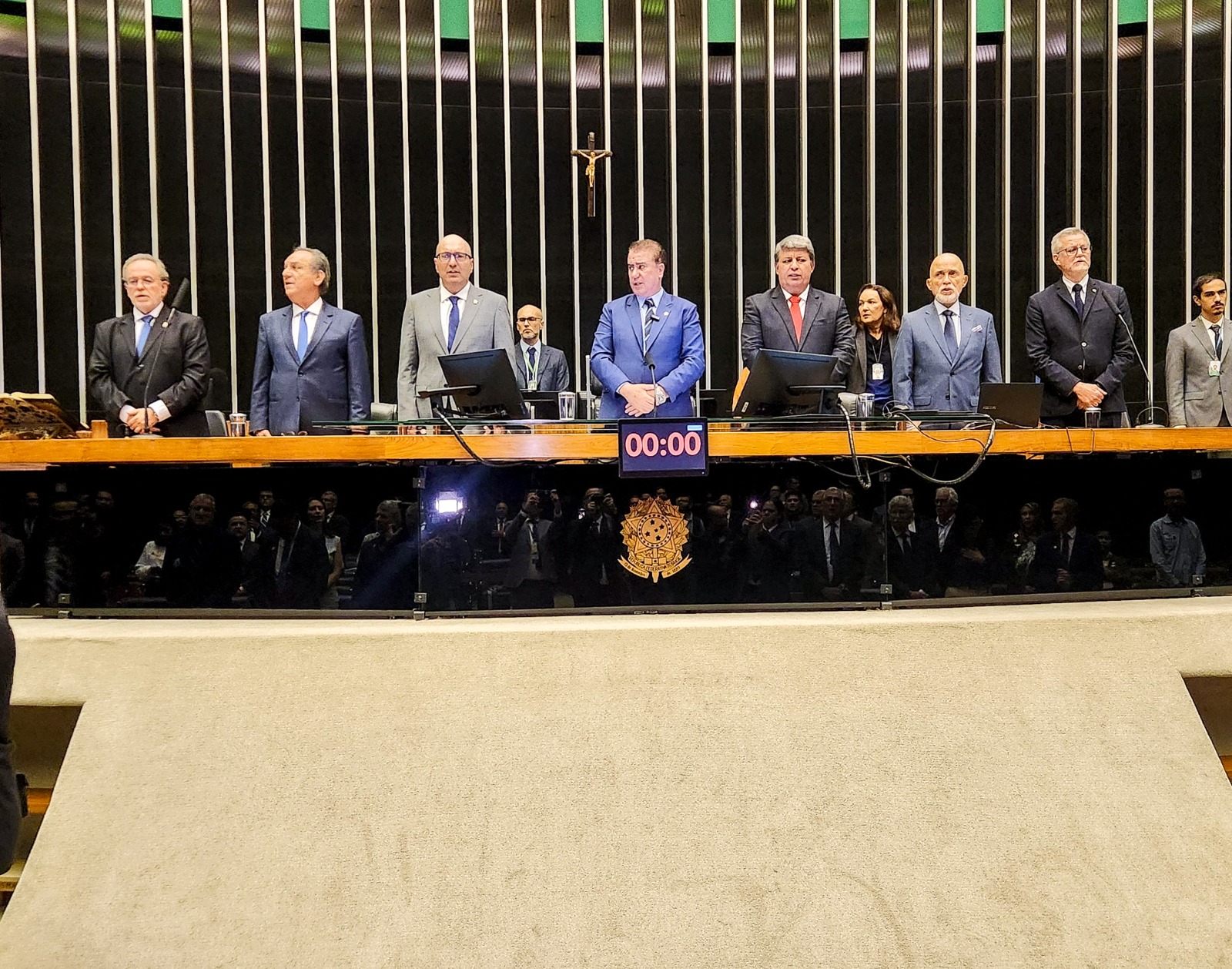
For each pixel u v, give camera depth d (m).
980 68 6.54
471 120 6.57
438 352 3.49
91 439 2.25
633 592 2.41
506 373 2.31
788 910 1.85
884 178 6.62
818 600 2.43
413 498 2.39
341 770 2.04
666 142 6.69
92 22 6.07
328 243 6.45
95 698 2.14
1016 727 2.13
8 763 1.57
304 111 6.43
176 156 6.25
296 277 3.41
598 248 6.66
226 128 6.28
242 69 6.33
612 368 3.01
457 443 2.25
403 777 2.03
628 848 1.94
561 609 2.40
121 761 2.05
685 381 3.03
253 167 6.36
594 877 1.90
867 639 2.25
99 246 6.11
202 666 2.19
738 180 6.66
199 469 2.41
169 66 6.24
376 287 6.50
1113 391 3.64
